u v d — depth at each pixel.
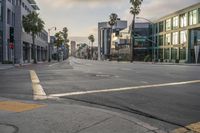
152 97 12.44
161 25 99.69
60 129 7.14
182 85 16.55
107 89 15.00
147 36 112.38
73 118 8.22
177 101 11.45
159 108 10.27
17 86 16.69
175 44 87.56
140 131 7.09
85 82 18.42
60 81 19.16
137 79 20.42
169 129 7.61
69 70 32.56
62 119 8.09
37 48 112.38
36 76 23.64
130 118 8.59
